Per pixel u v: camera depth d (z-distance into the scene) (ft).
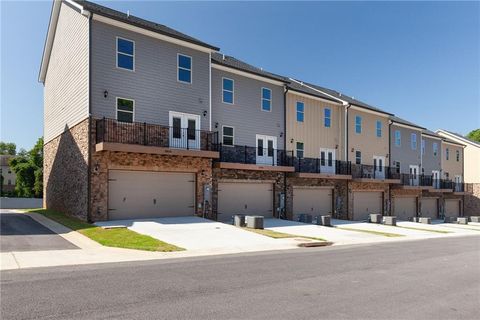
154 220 52.95
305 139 82.79
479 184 138.82
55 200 67.62
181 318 16.24
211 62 65.16
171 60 59.11
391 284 23.58
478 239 58.85
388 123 107.04
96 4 59.82
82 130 52.70
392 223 79.25
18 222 53.57
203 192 60.80
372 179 91.86
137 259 30.76
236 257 33.22
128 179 53.31
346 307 18.39
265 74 75.20
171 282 22.68
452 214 134.92
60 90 65.92
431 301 19.79
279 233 51.67
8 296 19.06
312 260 32.42
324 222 66.85
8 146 280.51
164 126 56.54
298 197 79.71
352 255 36.22
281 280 23.99
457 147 143.74
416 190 114.42
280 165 76.13
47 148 77.36
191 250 36.09
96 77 51.26
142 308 17.52
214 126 66.44
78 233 42.37
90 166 49.55
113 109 52.47
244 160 69.56
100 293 19.89
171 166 56.95
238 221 56.80
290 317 16.70
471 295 21.15
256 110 73.56
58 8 66.49
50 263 27.96
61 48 65.51
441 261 33.63
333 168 88.74
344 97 101.65
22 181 162.09
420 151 121.08
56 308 17.26
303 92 81.35
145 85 55.83
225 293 20.48
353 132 94.17
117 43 53.57
